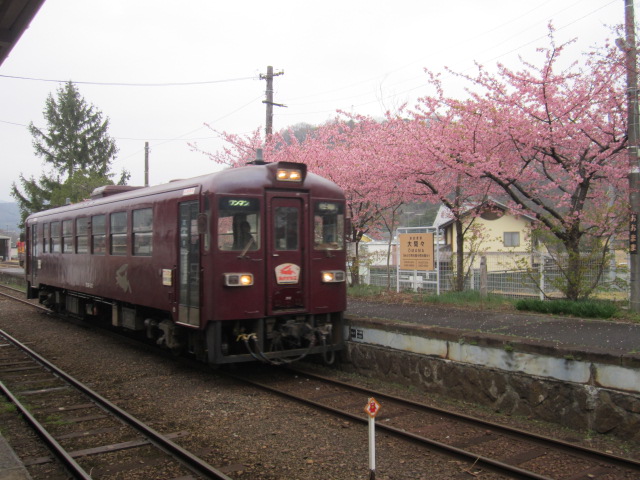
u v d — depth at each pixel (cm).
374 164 1339
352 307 1117
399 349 809
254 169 816
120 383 830
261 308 797
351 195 1509
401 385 796
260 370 917
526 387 638
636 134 920
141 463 514
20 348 1098
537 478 457
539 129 1040
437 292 1267
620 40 955
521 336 734
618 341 685
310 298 839
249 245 793
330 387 802
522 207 1109
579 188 1085
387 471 492
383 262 1894
